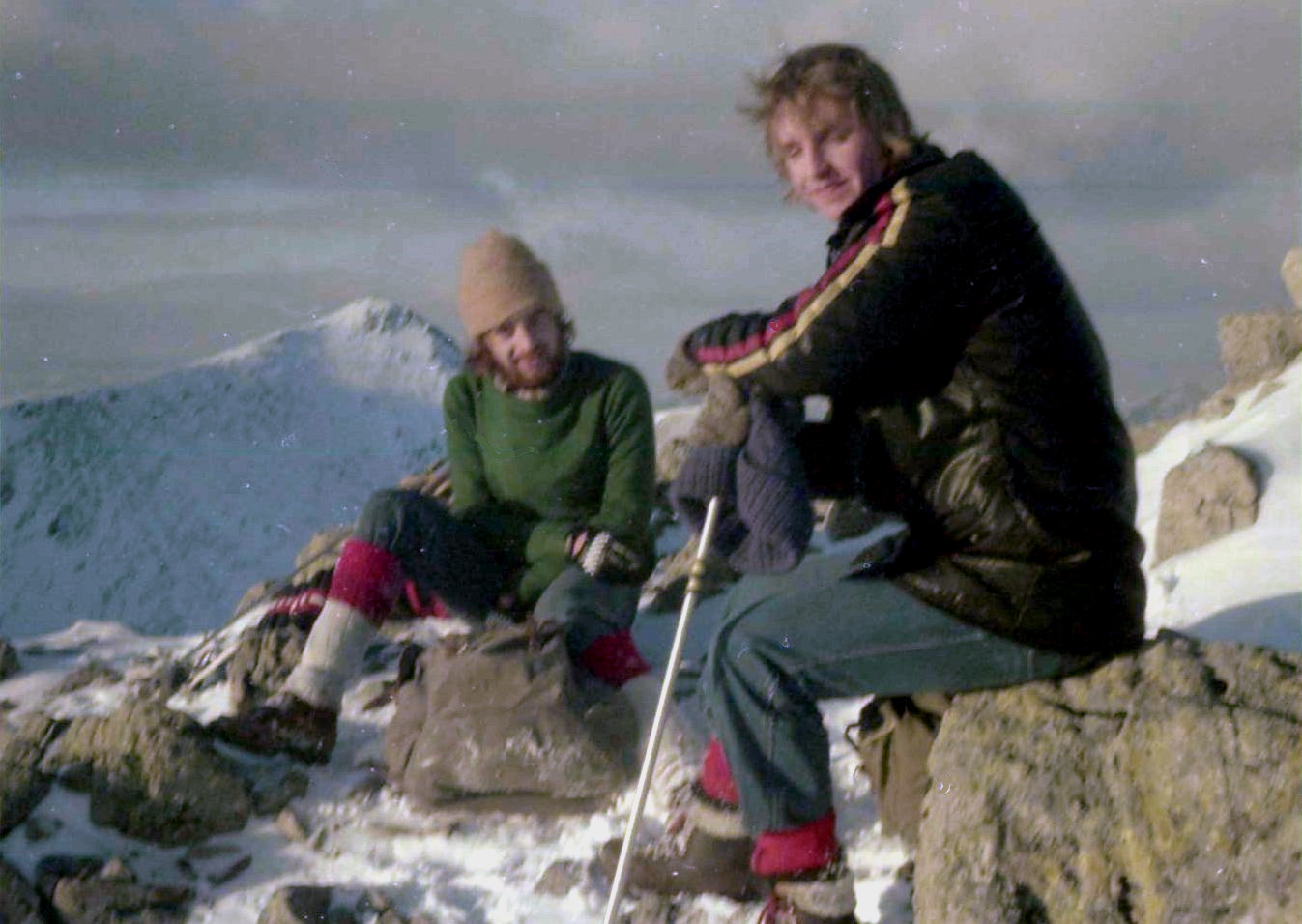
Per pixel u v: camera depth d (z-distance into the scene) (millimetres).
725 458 2777
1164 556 4293
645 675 3707
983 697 2863
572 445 4027
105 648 5035
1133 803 2619
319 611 4316
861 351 2654
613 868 3176
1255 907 2439
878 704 3244
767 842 2828
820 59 2773
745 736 2807
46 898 3234
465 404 4188
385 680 4195
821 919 2812
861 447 2795
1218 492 4188
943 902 2707
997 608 2697
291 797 3582
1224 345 5289
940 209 2613
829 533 5352
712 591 4812
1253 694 2621
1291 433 4340
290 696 3732
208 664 4512
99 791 3469
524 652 3518
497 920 3123
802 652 2785
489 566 4016
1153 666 2742
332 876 3324
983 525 2701
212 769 3475
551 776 3414
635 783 3518
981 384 2666
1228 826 2508
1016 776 2732
